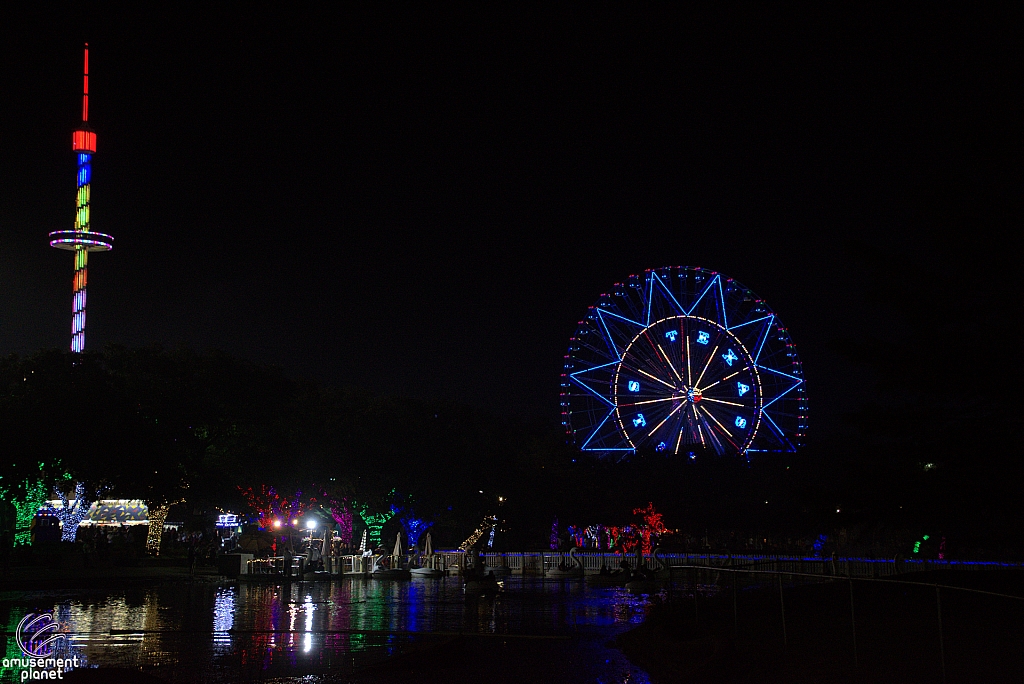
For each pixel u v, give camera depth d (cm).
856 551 7131
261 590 4912
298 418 9000
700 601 3466
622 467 10244
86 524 8588
